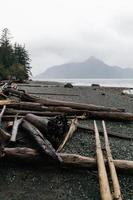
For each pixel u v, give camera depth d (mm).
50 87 39906
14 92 16875
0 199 5633
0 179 6441
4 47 81562
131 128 12117
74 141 9242
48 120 8508
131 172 6715
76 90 36125
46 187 6156
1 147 6730
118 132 11188
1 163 7098
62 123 8367
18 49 94438
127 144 9594
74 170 6906
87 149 8523
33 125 8430
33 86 39812
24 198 5703
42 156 6832
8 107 12508
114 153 8445
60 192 5961
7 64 79625
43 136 7730
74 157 6742
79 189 6102
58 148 8016
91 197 5801
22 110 12414
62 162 6688
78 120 12609
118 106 20188
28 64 95625
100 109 14062
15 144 7645
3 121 10570
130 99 27453
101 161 6582
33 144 7414
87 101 21969
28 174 6680
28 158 6832
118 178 6594
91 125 11820
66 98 22953
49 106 14148
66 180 6465
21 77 77125
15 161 6992
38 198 5719
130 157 8164
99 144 8219
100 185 5543
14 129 8078
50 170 6898
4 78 61438
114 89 53500
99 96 28266
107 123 12703
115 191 5316
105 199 4949
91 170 6820
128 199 5758
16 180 6418
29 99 14328
